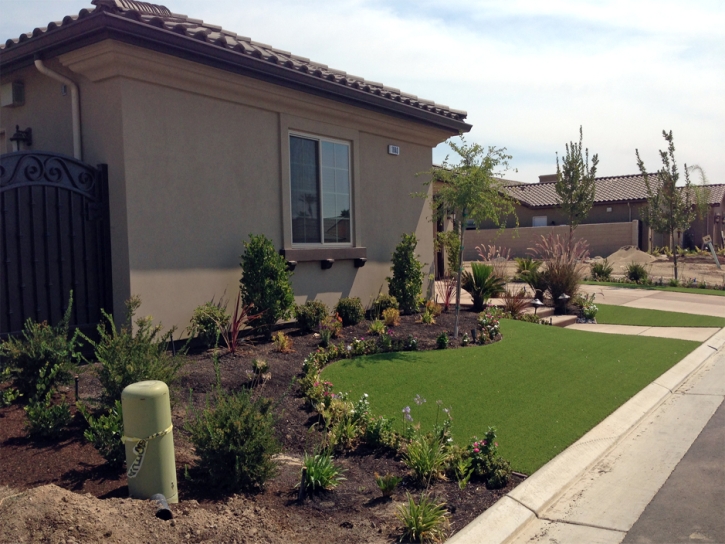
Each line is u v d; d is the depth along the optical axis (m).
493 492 5.08
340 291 11.32
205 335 8.23
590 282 22.62
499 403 7.25
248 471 4.66
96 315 7.88
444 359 8.71
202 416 5.12
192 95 8.63
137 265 7.89
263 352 8.36
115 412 4.93
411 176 13.23
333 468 5.12
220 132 9.03
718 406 7.89
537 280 15.34
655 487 5.42
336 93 10.43
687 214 23.11
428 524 4.27
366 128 11.86
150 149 8.08
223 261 9.07
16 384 6.09
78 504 3.79
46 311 7.37
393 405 6.99
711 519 4.77
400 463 5.61
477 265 13.25
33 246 7.25
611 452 6.30
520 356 9.24
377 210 12.28
